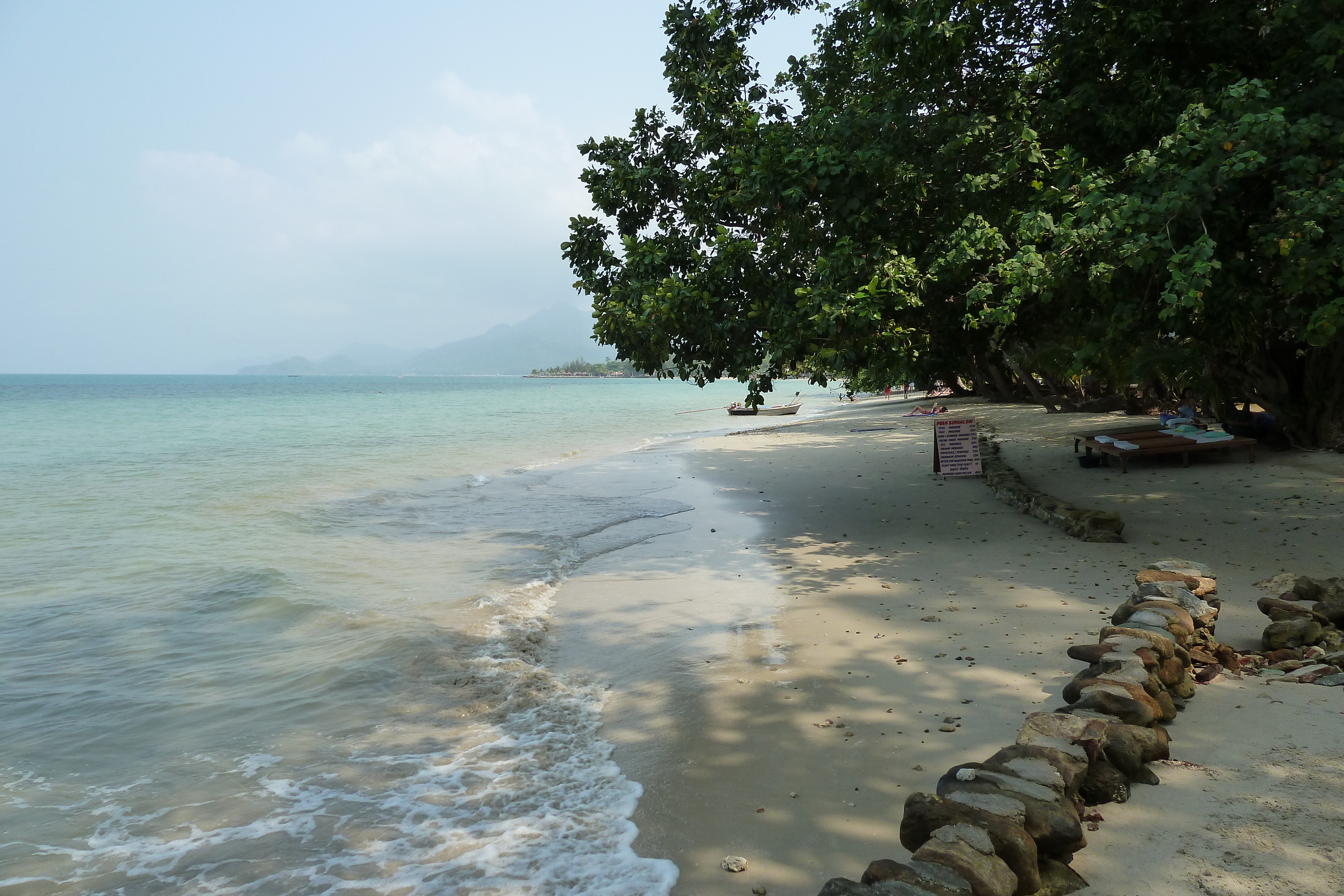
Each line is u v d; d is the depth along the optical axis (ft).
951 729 16.88
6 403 236.43
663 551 37.42
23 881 12.80
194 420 155.22
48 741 18.01
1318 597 21.04
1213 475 44.88
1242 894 10.20
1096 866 11.00
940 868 9.55
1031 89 39.17
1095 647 16.60
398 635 24.82
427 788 15.71
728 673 21.27
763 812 14.17
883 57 37.76
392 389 469.16
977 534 36.99
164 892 12.62
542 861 13.12
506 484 62.75
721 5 45.06
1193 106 28.02
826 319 32.89
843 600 27.53
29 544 39.96
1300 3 29.86
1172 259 25.61
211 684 21.45
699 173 41.45
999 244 31.71
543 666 22.77
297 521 46.39
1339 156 27.32
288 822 14.60
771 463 71.97
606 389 520.01
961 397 172.14
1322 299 27.53
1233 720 15.47
